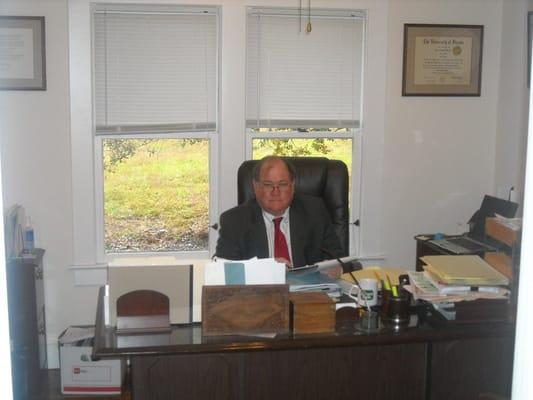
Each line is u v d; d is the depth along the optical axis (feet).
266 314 5.59
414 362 5.65
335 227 8.80
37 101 9.98
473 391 5.72
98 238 10.63
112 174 10.65
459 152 11.34
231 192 10.68
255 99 10.63
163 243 10.94
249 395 5.47
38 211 10.24
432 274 6.15
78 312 10.55
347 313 6.05
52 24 9.84
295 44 10.61
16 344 9.05
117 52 10.16
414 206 11.33
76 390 9.48
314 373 5.54
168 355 5.27
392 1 10.73
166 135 10.64
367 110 10.91
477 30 11.02
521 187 10.49
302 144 11.12
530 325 2.09
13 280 8.98
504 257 6.19
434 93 11.06
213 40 10.37
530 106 2.08
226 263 5.80
